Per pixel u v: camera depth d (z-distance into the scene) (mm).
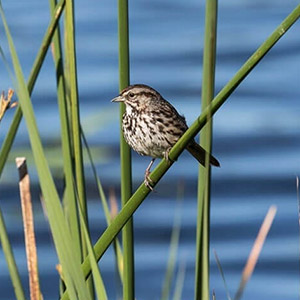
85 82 25500
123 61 6250
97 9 33969
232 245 17156
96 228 17766
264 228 6148
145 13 33500
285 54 28109
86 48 29234
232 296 15336
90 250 5355
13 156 19906
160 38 30438
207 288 5566
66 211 6566
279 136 22438
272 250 16891
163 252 17031
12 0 34156
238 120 23438
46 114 22578
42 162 5258
